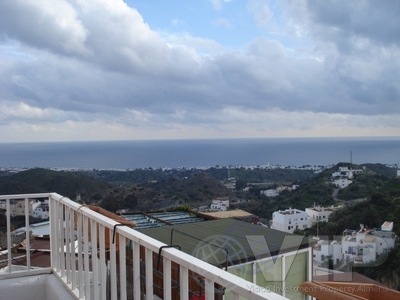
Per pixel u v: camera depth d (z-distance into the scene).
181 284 1.43
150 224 5.73
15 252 3.93
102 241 2.28
